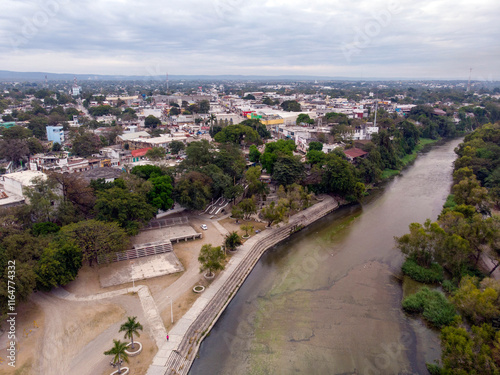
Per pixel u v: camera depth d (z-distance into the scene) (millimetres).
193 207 93500
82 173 106312
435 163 171500
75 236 65375
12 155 135500
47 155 143500
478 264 74562
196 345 52750
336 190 118938
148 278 66812
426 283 70312
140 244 77375
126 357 44000
